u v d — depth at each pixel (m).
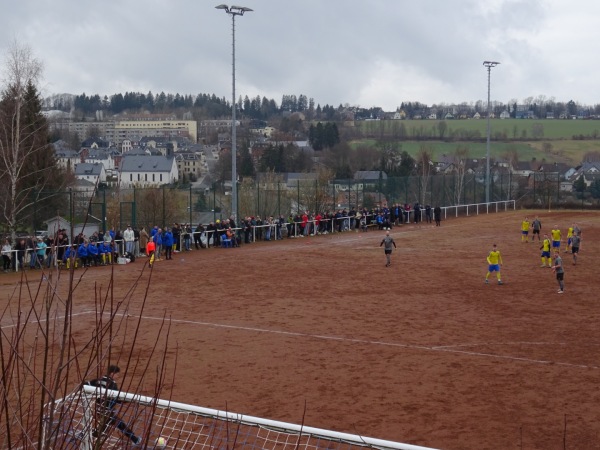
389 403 14.39
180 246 41.53
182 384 15.51
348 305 25.25
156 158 115.25
